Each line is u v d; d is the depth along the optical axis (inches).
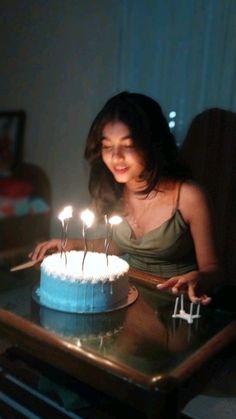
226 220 88.4
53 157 130.3
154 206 66.2
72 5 116.6
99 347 44.8
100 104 116.6
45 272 53.2
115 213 70.6
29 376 58.5
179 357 43.9
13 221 125.5
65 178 129.0
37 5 123.3
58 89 124.6
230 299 66.3
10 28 130.0
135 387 39.8
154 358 43.4
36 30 125.1
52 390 55.6
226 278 87.6
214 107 95.1
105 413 52.7
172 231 65.1
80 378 43.9
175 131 102.0
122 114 59.2
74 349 43.8
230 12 90.3
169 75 101.3
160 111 63.9
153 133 61.7
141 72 105.6
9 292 56.5
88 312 50.8
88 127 120.5
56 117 127.0
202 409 66.9
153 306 53.9
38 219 130.8
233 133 88.0
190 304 54.4
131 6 104.3
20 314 50.5
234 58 91.6
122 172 61.8
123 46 107.6
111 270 53.4
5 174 132.3
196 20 94.9
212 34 93.4
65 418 57.9
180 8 97.2
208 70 95.4
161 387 39.0
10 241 124.8
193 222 64.4
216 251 63.9
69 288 50.9
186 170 67.5
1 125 130.5
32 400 60.9
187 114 100.0
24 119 133.5
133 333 47.7
